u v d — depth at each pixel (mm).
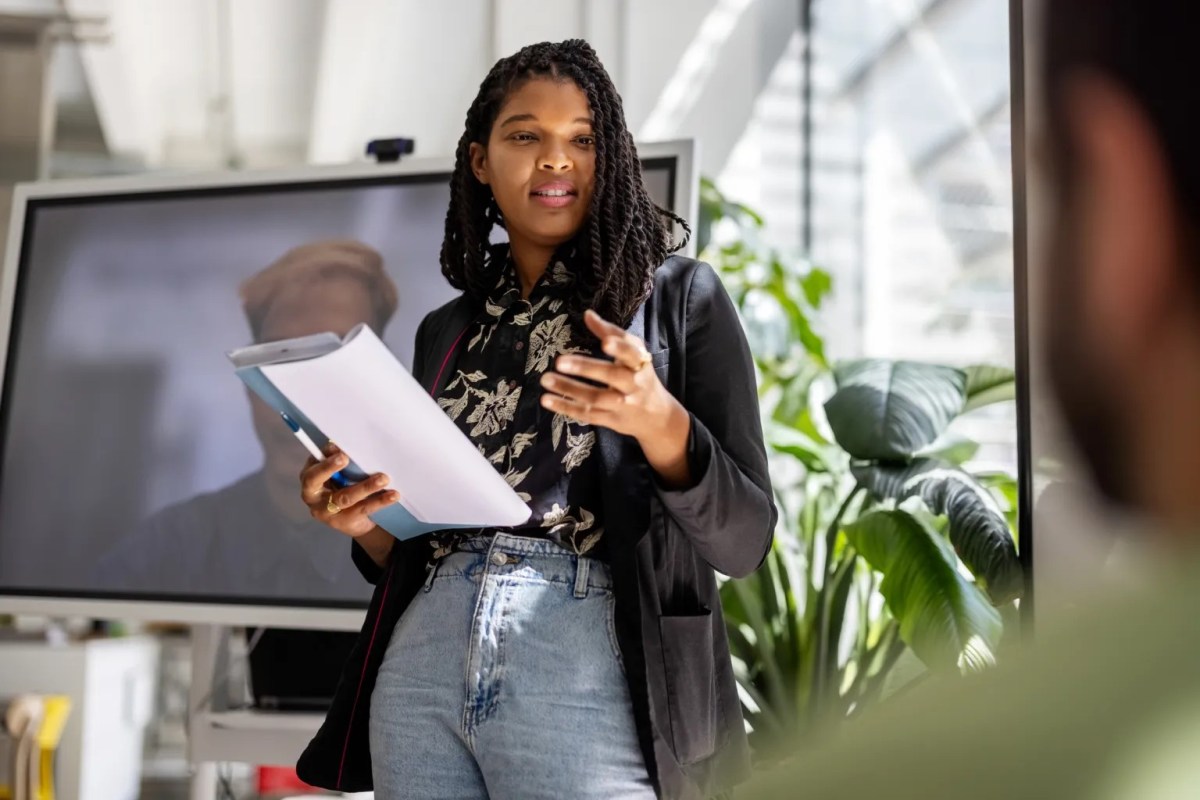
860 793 181
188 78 6164
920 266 3615
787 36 4457
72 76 5969
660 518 1118
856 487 2400
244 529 2729
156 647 5105
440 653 1110
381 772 1133
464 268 1329
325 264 2797
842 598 2578
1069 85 179
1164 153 170
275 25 5586
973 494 2152
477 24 5238
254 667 2695
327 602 2652
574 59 1237
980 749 171
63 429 2855
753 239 3510
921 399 2318
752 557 1111
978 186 3338
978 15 3338
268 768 4039
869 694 2416
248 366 1075
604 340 950
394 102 5859
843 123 4203
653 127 4410
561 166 1199
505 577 1107
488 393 1206
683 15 4449
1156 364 169
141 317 2869
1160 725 158
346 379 1012
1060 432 179
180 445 2799
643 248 1200
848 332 4055
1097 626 169
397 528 1200
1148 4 173
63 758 3805
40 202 2969
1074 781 161
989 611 2043
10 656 3826
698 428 1044
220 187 2883
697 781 1100
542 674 1066
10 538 2824
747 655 2652
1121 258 172
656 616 1084
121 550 2770
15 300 2930
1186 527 166
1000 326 3232
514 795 1061
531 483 1138
